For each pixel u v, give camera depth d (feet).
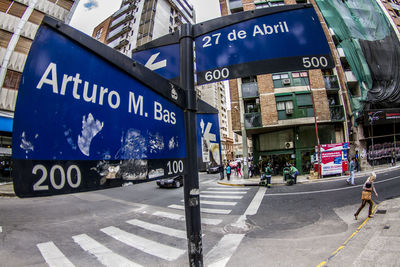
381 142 59.62
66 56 3.05
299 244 14.90
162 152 4.70
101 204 32.04
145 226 21.06
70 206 30.35
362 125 57.62
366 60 58.39
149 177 4.24
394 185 31.55
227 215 23.70
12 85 46.06
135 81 4.23
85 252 15.08
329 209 22.81
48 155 2.63
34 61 2.63
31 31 49.65
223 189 43.42
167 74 5.80
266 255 13.69
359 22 62.69
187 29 5.64
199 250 4.76
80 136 3.08
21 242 16.34
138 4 130.52
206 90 181.16
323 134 57.16
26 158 2.37
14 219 22.56
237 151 227.61
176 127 5.27
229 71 5.80
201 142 7.61
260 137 64.49
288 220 20.39
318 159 48.39
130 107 4.02
